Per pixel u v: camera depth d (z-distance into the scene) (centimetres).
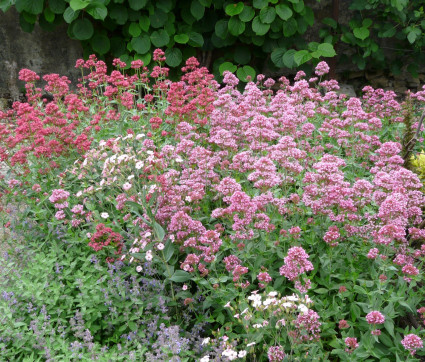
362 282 301
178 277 316
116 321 312
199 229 335
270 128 412
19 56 823
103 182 362
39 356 302
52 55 828
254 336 287
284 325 282
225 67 795
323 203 326
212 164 399
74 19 746
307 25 845
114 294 315
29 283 324
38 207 392
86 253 355
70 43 826
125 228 393
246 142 455
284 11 747
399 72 866
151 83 785
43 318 305
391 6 794
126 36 793
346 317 316
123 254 348
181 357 298
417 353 289
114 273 337
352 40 815
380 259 307
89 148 437
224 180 337
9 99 839
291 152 367
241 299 303
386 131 534
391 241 300
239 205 310
